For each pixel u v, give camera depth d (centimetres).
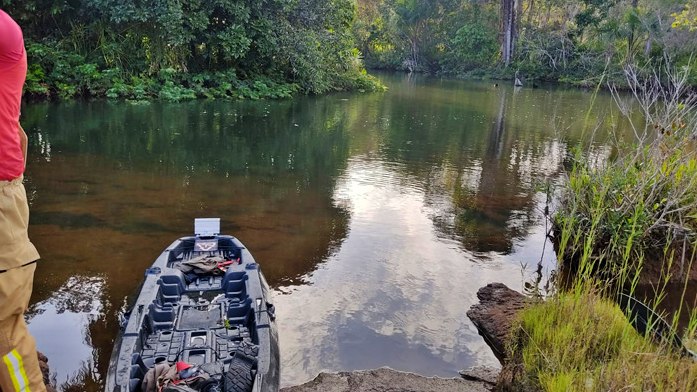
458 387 361
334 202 747
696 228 523
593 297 409
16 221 228
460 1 4234
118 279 477
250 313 370
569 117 1712
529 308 424
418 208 741
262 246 577
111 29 1627
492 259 581
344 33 2317
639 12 2667
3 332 234
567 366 344
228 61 1877
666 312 466
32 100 1380
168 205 688
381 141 1212
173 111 1435
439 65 4300
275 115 1500
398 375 370
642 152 549
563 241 464
